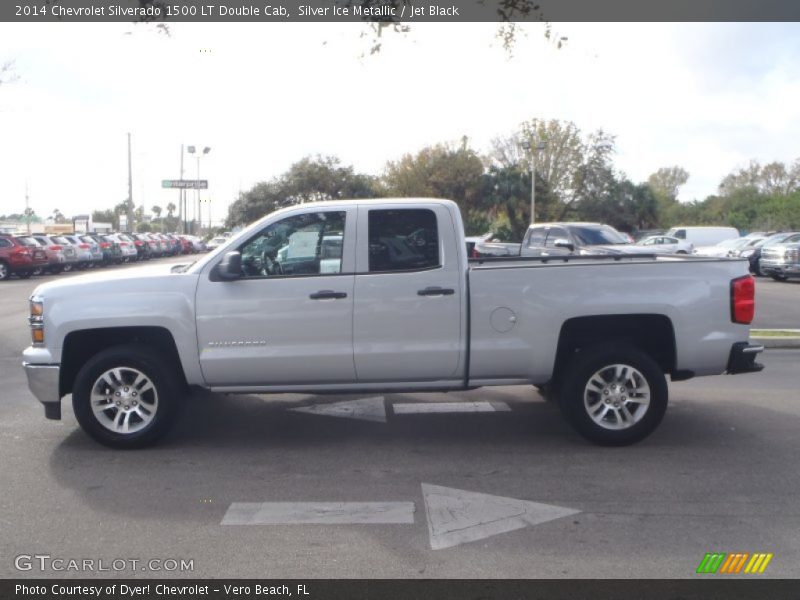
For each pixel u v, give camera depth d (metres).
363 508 5.58
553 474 6.31
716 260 6.96
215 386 6.98
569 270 6.84
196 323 6.84
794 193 58.25
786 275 26.61
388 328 6.84
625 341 7.09
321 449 7.05
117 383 6.99
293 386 6.96
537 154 56.19
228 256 6.77
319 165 45.69
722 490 5.91
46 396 6.98
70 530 5.21
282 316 6.83
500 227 53.28
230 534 5.14
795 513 5.46
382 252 6.91
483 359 6.86
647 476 6.24
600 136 57.34
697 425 7.77
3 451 6.97
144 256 48.88
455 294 6.83
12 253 32.97
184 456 6.84
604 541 4.99
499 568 4.63
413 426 7.83
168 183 49.69
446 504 5.65
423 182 52.72
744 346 6.92
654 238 40.12
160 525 5.29
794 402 8.77
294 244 6.96
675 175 99.06
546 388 8.31
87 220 67.75
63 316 6.89
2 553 4.88
